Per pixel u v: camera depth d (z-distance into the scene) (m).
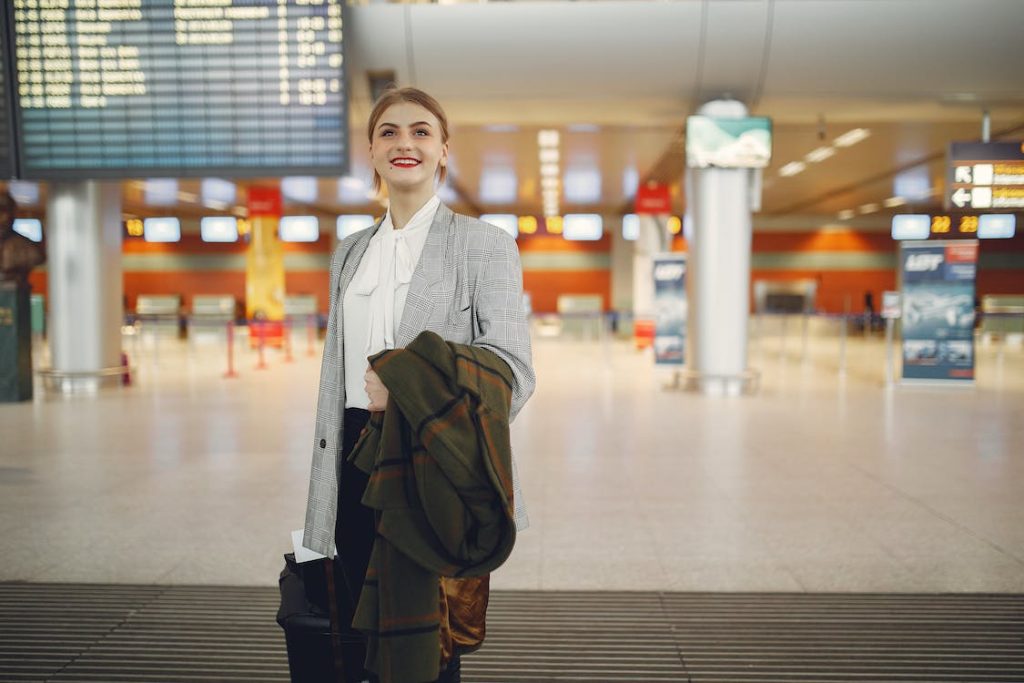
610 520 4.62
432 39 8.52
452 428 1.54
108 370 10.84
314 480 1.84
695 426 7.96
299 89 7.96
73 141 8.08
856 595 3.43
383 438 1.59
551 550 4.07
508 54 8.62
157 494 5.23
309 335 18.16
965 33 8.30
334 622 1.84
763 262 29.67
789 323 28.45
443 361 1.57
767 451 6.66
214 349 19.03
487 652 2.87
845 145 14.86
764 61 8.66
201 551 4.05
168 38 7.97
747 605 3.32
